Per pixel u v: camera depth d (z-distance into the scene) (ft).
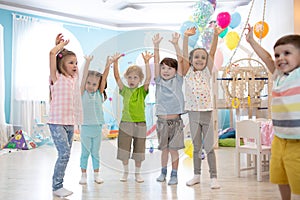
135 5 18.57
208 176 9.64
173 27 21.85
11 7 17.28
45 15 18.71
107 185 8.69
